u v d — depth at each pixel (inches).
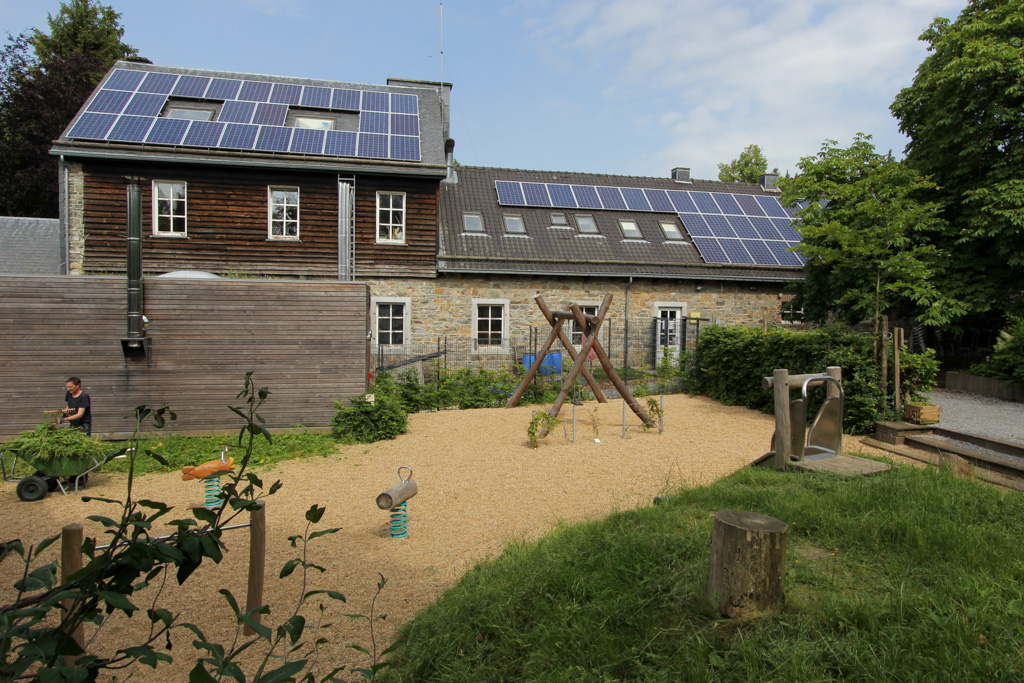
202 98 674.2
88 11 1127.6
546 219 762.8
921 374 345.4
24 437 281.7
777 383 230.2
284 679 62.4
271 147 612.4
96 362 382.9
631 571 144.0
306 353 410.9
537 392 519.8
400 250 653.3
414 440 377.7
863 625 111.6
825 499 183.9
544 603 134.0
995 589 121.0
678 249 759.7
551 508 239.0
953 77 539.5
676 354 697.0
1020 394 452.8
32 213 984.3
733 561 117.8
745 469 233.6
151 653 59.0
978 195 537.6
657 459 308.0
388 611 161.2
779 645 106.1
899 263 354.9
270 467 325.7
